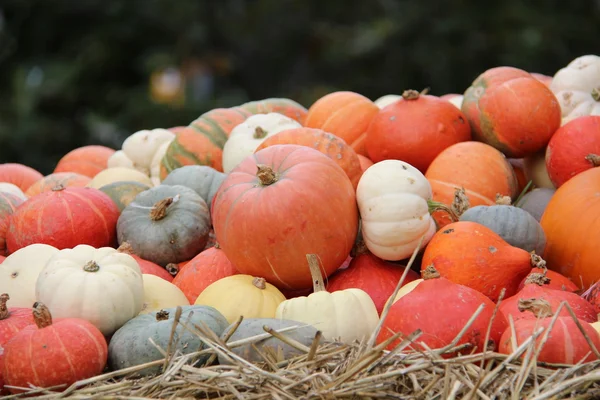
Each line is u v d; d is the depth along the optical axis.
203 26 9.27
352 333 2.51
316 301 2.54
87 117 8.17
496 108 3.49
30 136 7.94
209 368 2.25
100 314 2.55
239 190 2.76
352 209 2.80
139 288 2.67
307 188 2.70
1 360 2.41
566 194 3.15
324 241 2.71
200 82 9.15
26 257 2.93
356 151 3.77
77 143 8.23
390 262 2.97
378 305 2.79
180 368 2.24
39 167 7.96
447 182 3.29
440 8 8.45
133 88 8.90
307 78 9.65
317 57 9.61
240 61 9.70
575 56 8.22
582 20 8.28
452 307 2.36
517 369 2.10
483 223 2.92
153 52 9.01
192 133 3.96
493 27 8.23
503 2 8.34
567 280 2.94
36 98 8.17
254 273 2.80
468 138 3.61
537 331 2.12
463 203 3.06
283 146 2.92
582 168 3.28
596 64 3.87
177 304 2.81
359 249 2.96
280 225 2.67
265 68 9.73
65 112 8.48
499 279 2.69
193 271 3.02
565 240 3.07
